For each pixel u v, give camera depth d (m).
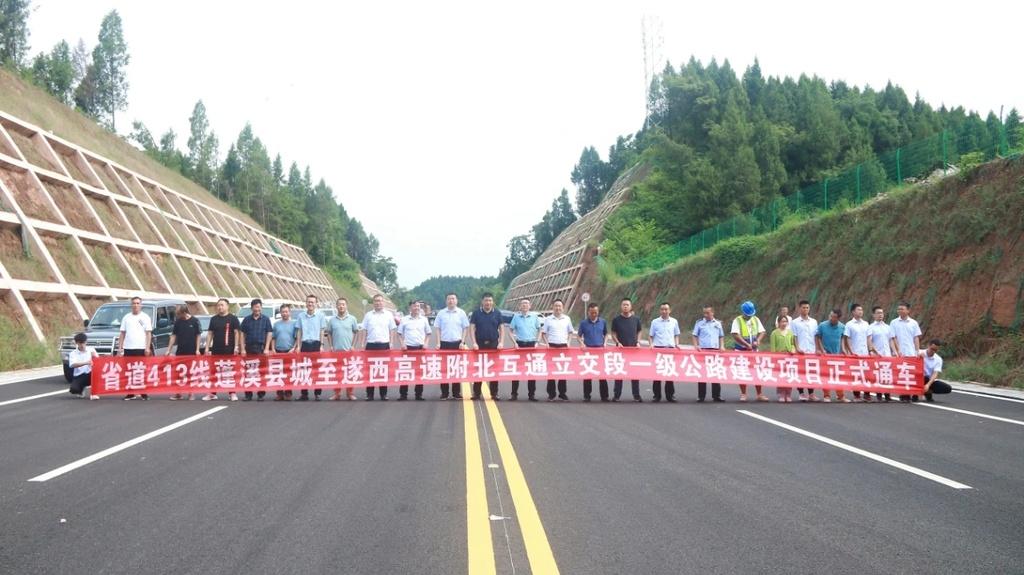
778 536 5.08
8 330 22.08
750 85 72.00
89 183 38.91
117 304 18.48
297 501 5.96
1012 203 19.33
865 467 7.46
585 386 13.77
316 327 14.34
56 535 5.04
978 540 5.02
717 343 14.40
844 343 14.47
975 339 18.58
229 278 54.69
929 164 26.72
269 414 11.43
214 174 93.25
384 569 4.39
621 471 7.16
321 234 117.38
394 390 15.99
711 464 7.57
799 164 53.69
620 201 77.12
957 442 9.02
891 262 23.59
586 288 69.12
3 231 26.72
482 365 13.79
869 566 4.48
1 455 7.94
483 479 6.75
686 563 4.51
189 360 13.97
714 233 44.28
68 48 73.06
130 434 9.40
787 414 11.73
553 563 4.50
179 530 5.16
